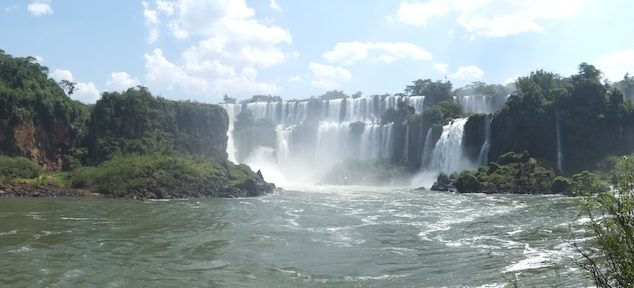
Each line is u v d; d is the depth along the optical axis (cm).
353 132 10700
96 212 4741
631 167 1028
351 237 3441
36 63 8894
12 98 7762
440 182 7838
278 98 18075
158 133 8538
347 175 9681
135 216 4503
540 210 4719
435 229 3731
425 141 9812
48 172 7512
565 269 2317
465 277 2327
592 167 7756
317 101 11669
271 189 7369
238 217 4475
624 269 985
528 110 8462
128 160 7231
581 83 8375
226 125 9631
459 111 10225
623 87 10706
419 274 2430
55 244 3161
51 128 8131
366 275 2441
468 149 8981
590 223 1152
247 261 2734
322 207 5300
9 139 7675
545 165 7725
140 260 2753
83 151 8062
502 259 2645
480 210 4866
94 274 2452
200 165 7269
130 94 8556
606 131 8206
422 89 12044
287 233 3609
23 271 2491
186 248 3072
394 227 3856
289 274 2467
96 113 8394
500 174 7456
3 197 5938
